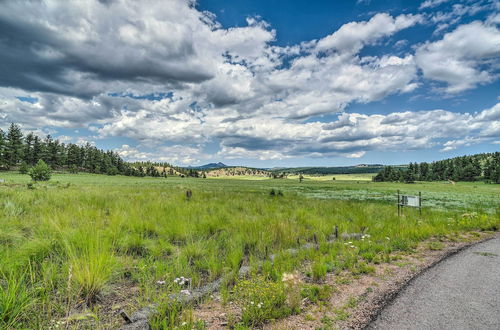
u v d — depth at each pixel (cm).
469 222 1040
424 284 427
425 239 792
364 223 1011
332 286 428
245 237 712
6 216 713
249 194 2267
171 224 779
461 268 506
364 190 4875
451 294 386
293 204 1573
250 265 515
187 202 1344
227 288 413
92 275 369
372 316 326
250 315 323
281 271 464
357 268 511
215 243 666
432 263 544
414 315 325
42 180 2967
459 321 308
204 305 362
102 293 383
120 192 1791
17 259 419
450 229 948
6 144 9619
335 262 538
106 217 834
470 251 642
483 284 423
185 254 559
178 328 283
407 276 467
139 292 397
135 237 617
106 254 434
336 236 779
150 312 320
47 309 330
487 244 723
